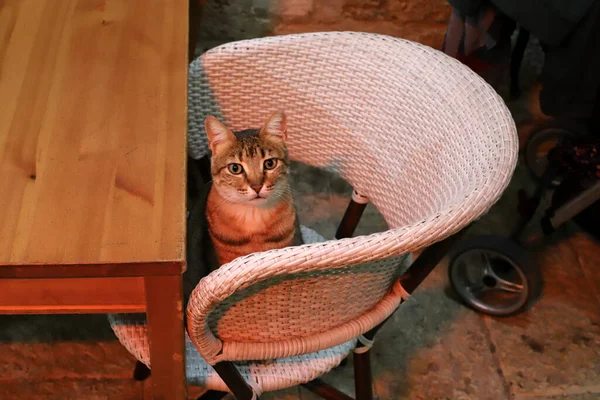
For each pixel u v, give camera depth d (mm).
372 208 2059
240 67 1253
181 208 882
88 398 1617
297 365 1151
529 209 1956
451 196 1001
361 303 1073
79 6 1188
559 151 1889
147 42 1133
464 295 1837
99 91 1039
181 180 919
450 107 1103
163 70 1087
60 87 1038
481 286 1832
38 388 1622
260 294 933
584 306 1880
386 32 2234
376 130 1226
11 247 816
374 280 1023
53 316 1743
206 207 1323
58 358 1672
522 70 2320
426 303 1856
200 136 1348
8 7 1171
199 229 1354
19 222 847
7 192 882
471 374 1731
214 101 1301
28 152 938
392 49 1191
